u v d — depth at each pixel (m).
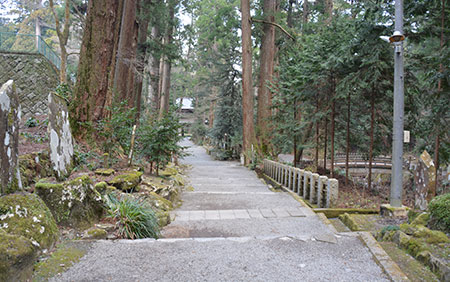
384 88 9.79
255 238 4.26
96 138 8.97
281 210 6.66
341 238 4.25
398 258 3.54
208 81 28.44
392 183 5.98
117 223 4.46
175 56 21.05
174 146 9.20
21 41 14.96
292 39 21.69
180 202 7.66
